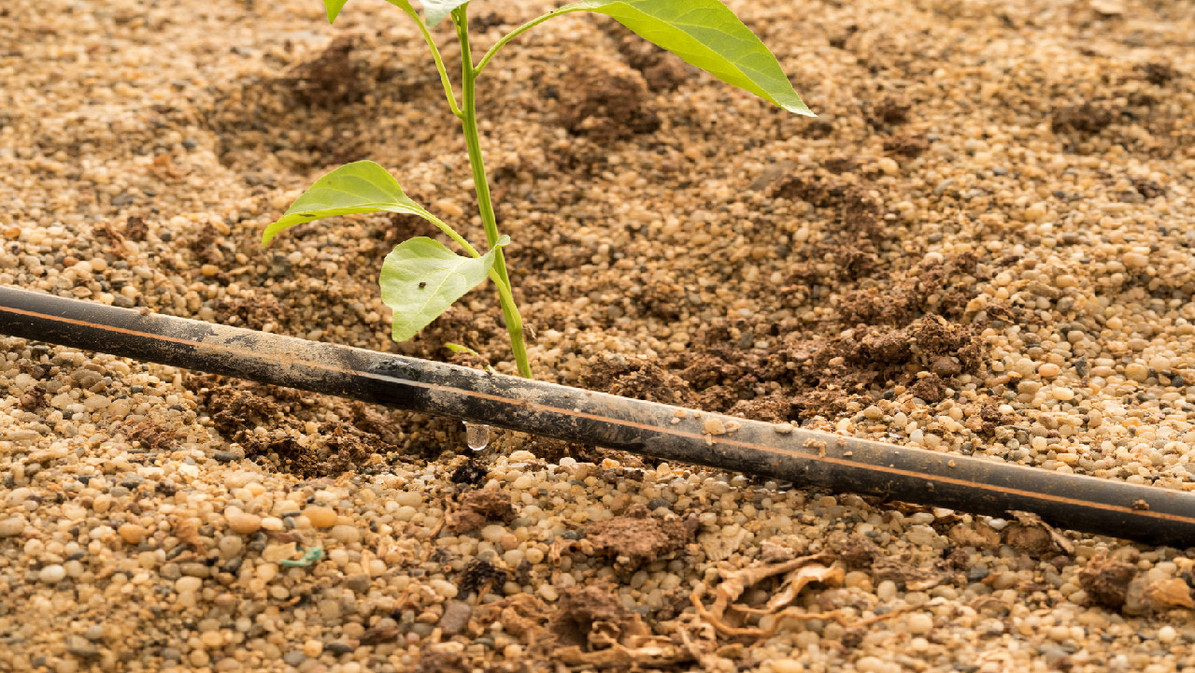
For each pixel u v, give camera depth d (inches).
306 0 44.9
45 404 33.4
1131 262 35.9
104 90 40.0
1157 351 34.9
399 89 40.8
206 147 39.2
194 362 32.9
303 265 36.5
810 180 37.8
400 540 32.1
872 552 31.9
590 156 39.0
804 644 31.0
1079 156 38.6
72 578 31.1
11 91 39.8
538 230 37.8
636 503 32.6
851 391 34.6
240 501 32.0
